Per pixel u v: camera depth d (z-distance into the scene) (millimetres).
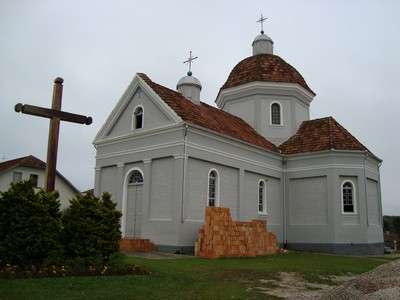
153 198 20547
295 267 15430
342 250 24625
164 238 19547
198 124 20594
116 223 12750
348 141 26078
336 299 8406
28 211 11195
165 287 10312
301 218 26266
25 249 10953
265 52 32156
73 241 11875
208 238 17938
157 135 20844
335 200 25094
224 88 30578
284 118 29125
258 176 25078
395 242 32375
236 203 22844
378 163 28203
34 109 13352
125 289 9719
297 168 26812
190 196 19891
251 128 28484
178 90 25312
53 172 13453
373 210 26859
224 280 12070
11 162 36906
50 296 8719
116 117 23141
